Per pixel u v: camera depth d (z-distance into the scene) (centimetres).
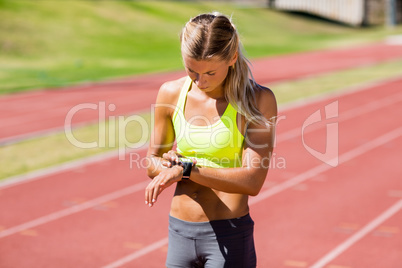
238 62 291
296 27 5378
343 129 1481
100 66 3009
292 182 1019
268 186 995
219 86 301
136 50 3619
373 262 684
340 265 676
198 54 275
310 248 728
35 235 769
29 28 3512
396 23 6494
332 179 1039
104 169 1094
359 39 4681
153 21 4372
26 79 2516
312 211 868
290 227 802
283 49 3925
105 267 669
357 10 6275
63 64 3033
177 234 316
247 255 313
